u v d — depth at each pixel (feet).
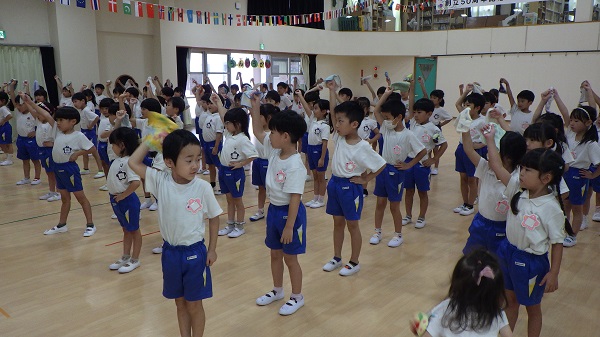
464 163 14.62
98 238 12.63
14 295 9.28
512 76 44.70
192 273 6.65
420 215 13.61
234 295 9.29
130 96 15.85
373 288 9.62
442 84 48.96
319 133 15.51
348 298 9.18
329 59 51.11
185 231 6.52
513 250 6.73
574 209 11.95
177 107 15.80
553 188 6.33
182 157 6.11
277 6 43.34
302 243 8.52
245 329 7.99
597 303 9.00
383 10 49.44
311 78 48.73
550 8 42.91
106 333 7.87
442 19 48.34
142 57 35.24
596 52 40.01
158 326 8.11
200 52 38.68
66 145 12.14
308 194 17.97
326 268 10.47
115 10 20.97
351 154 9.71
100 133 17.21
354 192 9.86
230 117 12.30
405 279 10.07
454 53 47.70
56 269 10.57
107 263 10.94
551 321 8.30
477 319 4.44
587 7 40.52
